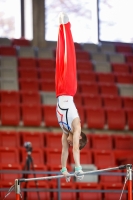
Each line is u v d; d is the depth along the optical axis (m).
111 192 14.22
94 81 19.53
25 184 13.66
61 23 8.64
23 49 20.88
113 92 19.11
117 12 22.66
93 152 15.76
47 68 19.97
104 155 15.73
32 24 21.84
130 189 8.20
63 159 8.70
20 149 15.32
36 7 21.89
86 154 15.66
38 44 21.83
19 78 18.91
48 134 16.27
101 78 19.66
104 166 15.06
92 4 22.48
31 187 13.72
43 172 12.70
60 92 8.62
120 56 21.64
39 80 18.80
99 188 14.09
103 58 21.39
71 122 8.44
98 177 14.89
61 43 8.65
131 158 15.48
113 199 14.23
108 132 17.78
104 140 16.70
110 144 16.69
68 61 8.59
